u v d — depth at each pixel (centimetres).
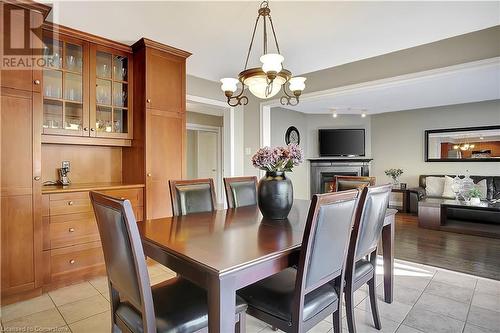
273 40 291
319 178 678
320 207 126
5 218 213
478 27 265
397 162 645
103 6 228
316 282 136
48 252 237
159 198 305
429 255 332
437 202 460
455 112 572
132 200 287
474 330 187
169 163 314
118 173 328
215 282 107
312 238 127
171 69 316
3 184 211
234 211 226
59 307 214
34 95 224
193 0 221
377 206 172
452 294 238
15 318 199
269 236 151
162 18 249
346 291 165
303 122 671
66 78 267
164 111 310
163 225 177
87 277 259
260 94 243
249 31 274
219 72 400
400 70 320
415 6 228
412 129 625
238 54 333
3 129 210
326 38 287
